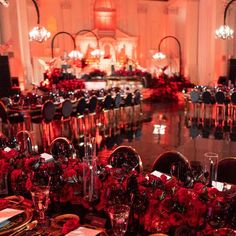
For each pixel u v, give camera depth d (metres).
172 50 16.05
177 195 1.53
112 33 15.60
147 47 16.14
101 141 6.43
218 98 7.96
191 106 9.92
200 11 13.34
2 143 2.89
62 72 9.52
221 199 1.50
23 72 10.82
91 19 15.42
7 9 10.15
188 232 1.43
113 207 1.45
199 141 6.36
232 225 1.42
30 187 1.67
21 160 2.15
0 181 2.02
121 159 2.58
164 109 10.67
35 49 14.30
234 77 11.66
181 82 13.26
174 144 6.14
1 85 9.46
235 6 12.09
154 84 13.18
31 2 13.90
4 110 5.91
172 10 15.73
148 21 16.11
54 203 1.80
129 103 8.45
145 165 4.84
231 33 9.70
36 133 6.89
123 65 15.36
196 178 1.95
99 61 15.05
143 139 6.58
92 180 1.76
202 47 13.19
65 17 14.98
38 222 1.55
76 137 6.68
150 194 1.60
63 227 1.42
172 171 2.04
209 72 12.54
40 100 6.46
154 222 1.50
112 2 15.45
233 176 2.46
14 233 1.44
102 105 7.64
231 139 6.48
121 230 1.40
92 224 1.59
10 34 10.30
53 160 2.29
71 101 6.75
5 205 1.67
